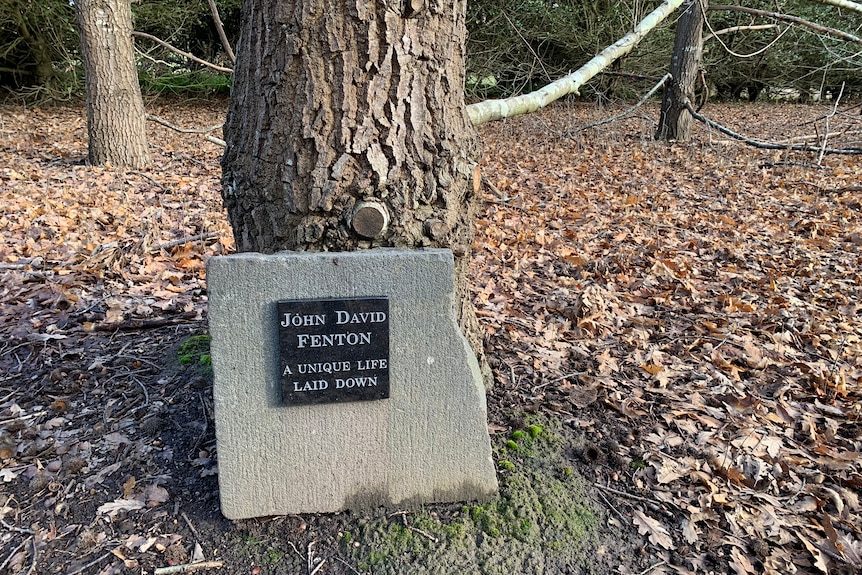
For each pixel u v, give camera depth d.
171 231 5.77
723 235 6.30
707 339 4.11
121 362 3.45
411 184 2.54
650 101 18.20
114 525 2.39
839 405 3.40
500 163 9.89
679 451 2.95
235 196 2.67
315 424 2.36
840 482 2.81
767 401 3.40
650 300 4.73
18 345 3.62
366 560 2.29
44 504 2.48
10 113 13.44
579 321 4.22
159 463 2.70
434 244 2.65
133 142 8.62
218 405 2.27
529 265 5.46
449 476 2.51
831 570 2.34
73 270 4.66
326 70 2.41
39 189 7.04
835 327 4.30
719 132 13.76
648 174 9.20
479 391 2.45
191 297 4.38
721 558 2.36
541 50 15.88
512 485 2.61
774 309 4.50
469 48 14.59
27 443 2.81
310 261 2.20
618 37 14.71
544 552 2.36
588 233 6.33
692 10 10.20
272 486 2.40
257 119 2.54
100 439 2.84
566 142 11.88
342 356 2.29
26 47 14.73
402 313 2.29
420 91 2.49
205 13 15.49
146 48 15.24
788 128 14.58
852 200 7.52
